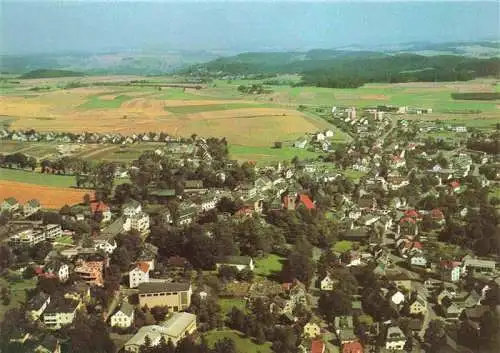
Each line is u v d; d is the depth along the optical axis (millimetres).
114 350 192375
